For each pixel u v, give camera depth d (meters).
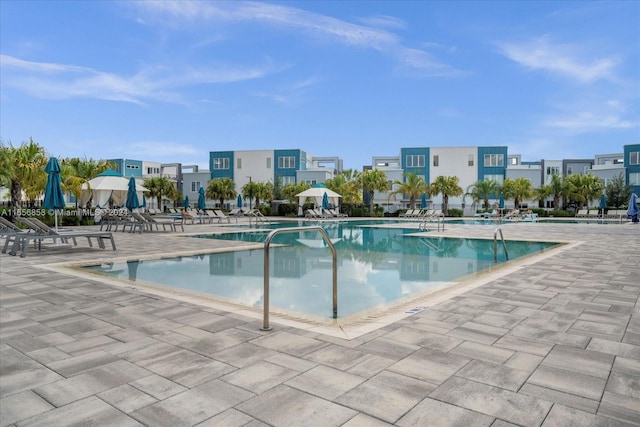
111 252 10.13
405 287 6.68
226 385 2.65
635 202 26.02
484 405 2.39
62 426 2.18
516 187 40.84
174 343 3.44
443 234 16.22
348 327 3.89
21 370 2.90
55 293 5.34
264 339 3.53
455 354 3.18
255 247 11.80
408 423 2.19
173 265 8.88
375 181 37.50
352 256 10.45
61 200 11.77
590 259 8.50
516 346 3.35
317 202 31.67
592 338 3.55
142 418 2.25
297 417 2.26
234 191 44.03
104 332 3.74
